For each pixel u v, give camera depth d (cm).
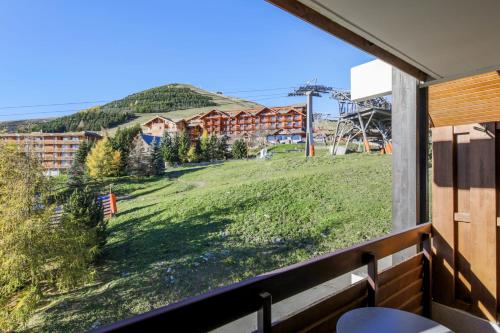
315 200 546
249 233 451
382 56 220
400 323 138
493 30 182
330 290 265
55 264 273
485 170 231
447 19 169
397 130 276
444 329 134
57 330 250
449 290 249
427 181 264
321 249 438
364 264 180
